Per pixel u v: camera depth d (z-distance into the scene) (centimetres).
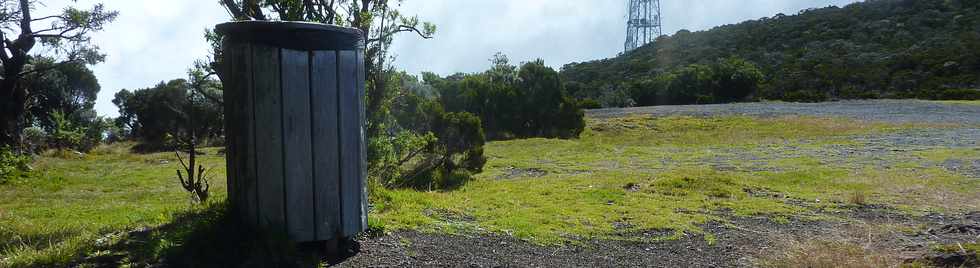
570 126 1984
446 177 934
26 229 558
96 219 635
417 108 994
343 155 379
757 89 3847
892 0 5691
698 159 1329
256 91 354
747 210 674
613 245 495
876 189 830
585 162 1302
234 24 354
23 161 1246
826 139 1678
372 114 717
